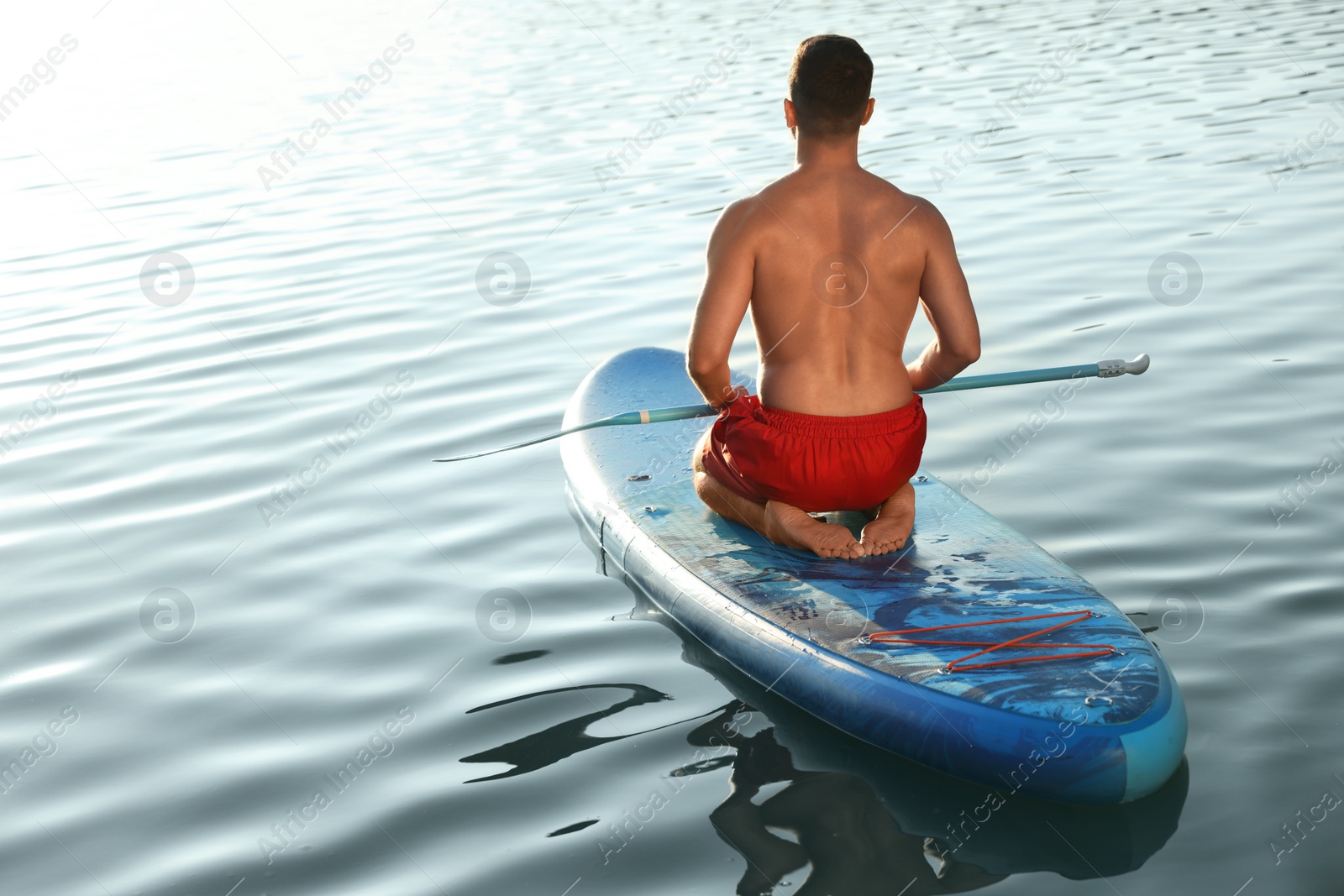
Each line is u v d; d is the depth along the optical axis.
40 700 2.65
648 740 2.38
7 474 3.96
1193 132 7.79
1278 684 2.38
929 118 8.83
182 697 2.64
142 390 4.70
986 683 2.25
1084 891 1.90
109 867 2.09
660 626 2.85
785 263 2.64
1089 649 2.33
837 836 2.06
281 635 2.88
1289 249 5.35
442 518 3.47
